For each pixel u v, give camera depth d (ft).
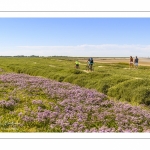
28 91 63.10
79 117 46.06
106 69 153.28
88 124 43.96
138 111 50.06
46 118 44.96
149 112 50.98
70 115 46.73
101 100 57.93
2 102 50.90
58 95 60.59
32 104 52.16
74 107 51.55
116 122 44.65
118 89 68.13
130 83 68.80
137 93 61.11
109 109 51.62
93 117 46.52
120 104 55.88
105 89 73.51
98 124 44.55
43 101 54.49
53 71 124.98
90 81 84.89
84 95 61.36
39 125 42.75
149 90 60.70
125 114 48.70
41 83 76.28
